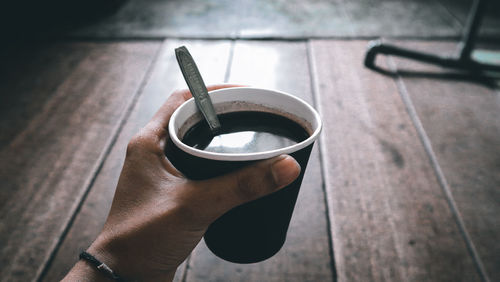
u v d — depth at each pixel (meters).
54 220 0.46
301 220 0.44
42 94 0.73
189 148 0.24
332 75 0.75
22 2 1.06
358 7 1.11
